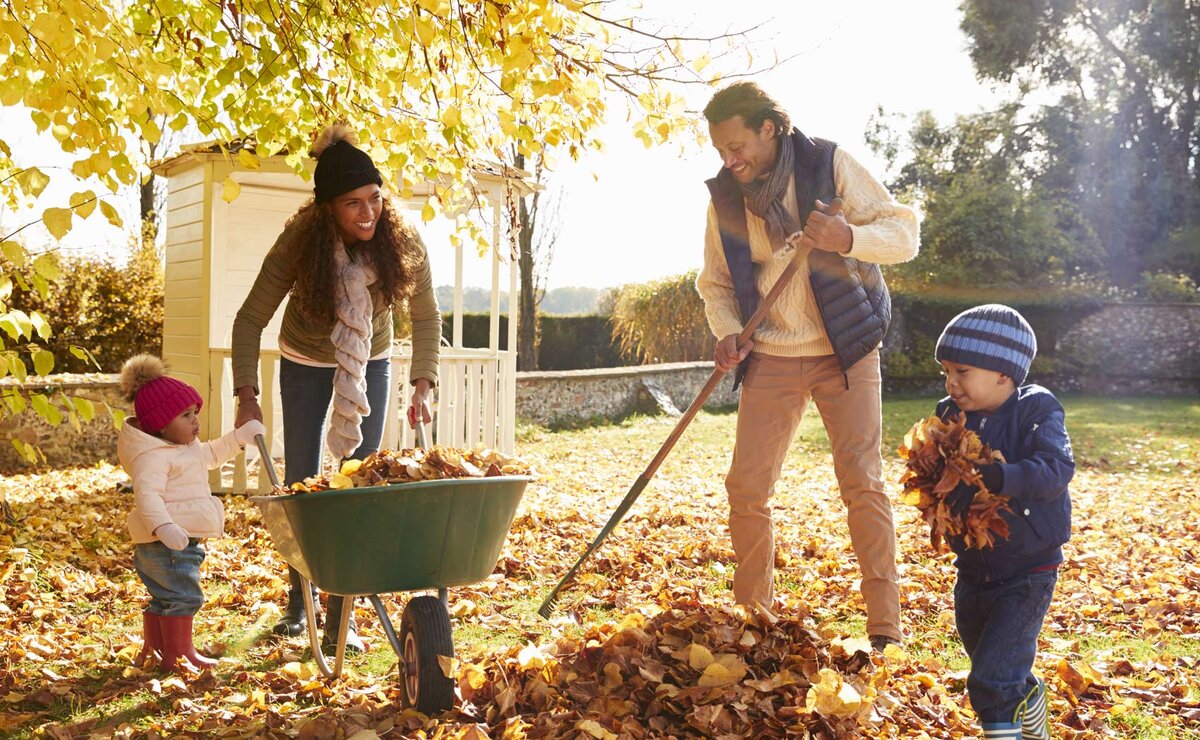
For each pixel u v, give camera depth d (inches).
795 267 142.1
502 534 132.5
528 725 116.6
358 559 123.3
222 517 166.7
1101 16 1039.0
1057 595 207.0
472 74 181.5
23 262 143.6
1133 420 617.9
